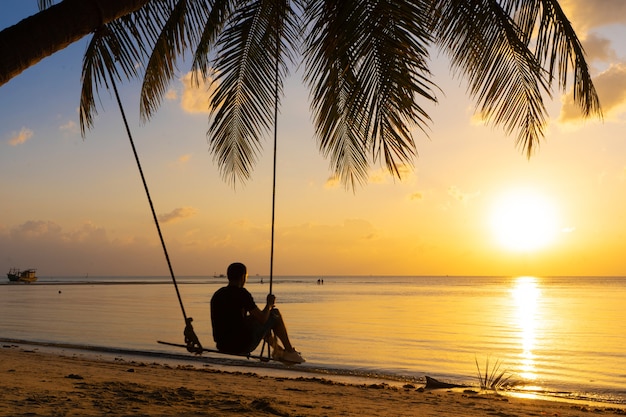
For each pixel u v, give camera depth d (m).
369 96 5.80
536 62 6.48
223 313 6.48
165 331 33.66
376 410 10.20
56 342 27.16
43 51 4.62
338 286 174.50
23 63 4.54
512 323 42.12
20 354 18.81
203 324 38.62
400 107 5.80
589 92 6.64
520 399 13.59
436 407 11.22
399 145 5.91
